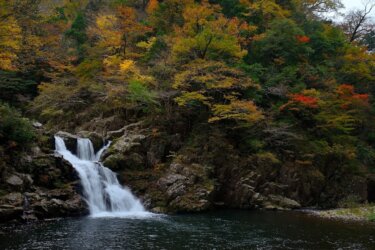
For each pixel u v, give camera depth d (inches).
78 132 1389.0
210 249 677.3
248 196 1251.2
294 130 1482.5
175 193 1117.7
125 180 1159.6
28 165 948.6
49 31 1904.5
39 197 900.6
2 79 1648.6
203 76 1337.4
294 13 2150.6
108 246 671.8
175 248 676.7
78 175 1034.1
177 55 1519.4
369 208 1191.6
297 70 1635.1
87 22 2081.7
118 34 1750.7
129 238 734.5
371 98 1824.6
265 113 1440.7
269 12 1962.4
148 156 1264.8
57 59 1742.1
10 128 957.2
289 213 1146.0
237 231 841.5
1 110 979.3
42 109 1649.9
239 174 1289.4
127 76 1508.4
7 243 669.3
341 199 1434.5
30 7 1250.6
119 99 1491.1
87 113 1540.4
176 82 1347.2
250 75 1501.0
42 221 857.5
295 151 1432.1
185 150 1295.5
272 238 776.9
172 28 1863.9
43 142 1069.1
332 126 1502.2
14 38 1194.6
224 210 1192.2
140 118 1427.2
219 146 1314.0
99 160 1203.9
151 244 696.4
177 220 958.4
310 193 1393.9
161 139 1305.4
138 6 2309.3
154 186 1159.0
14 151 946.1
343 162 1504.7
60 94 1582.2
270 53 1708.9
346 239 778.8
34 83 1716.3
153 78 1451.8
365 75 1823.3
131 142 1247.5
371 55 1950.1
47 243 676.7
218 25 1626.5
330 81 1641.2
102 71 1637.6
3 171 882.8
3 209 804.6
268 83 1528.1
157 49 1657.2
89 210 987.3
